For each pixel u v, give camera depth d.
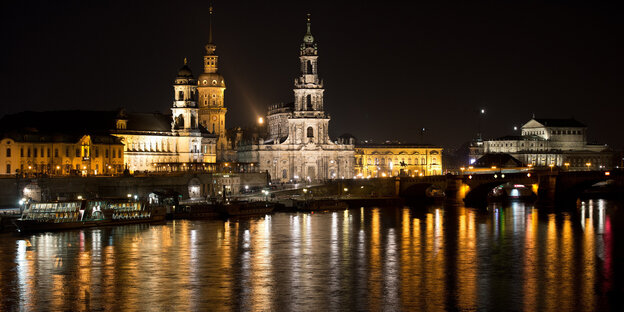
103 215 180.88
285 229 177.50
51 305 105.88
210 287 115.38
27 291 113.06
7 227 169.50
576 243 155.25
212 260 135.62
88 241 155.00
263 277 122.06
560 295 111.25
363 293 112.00
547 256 140.12
